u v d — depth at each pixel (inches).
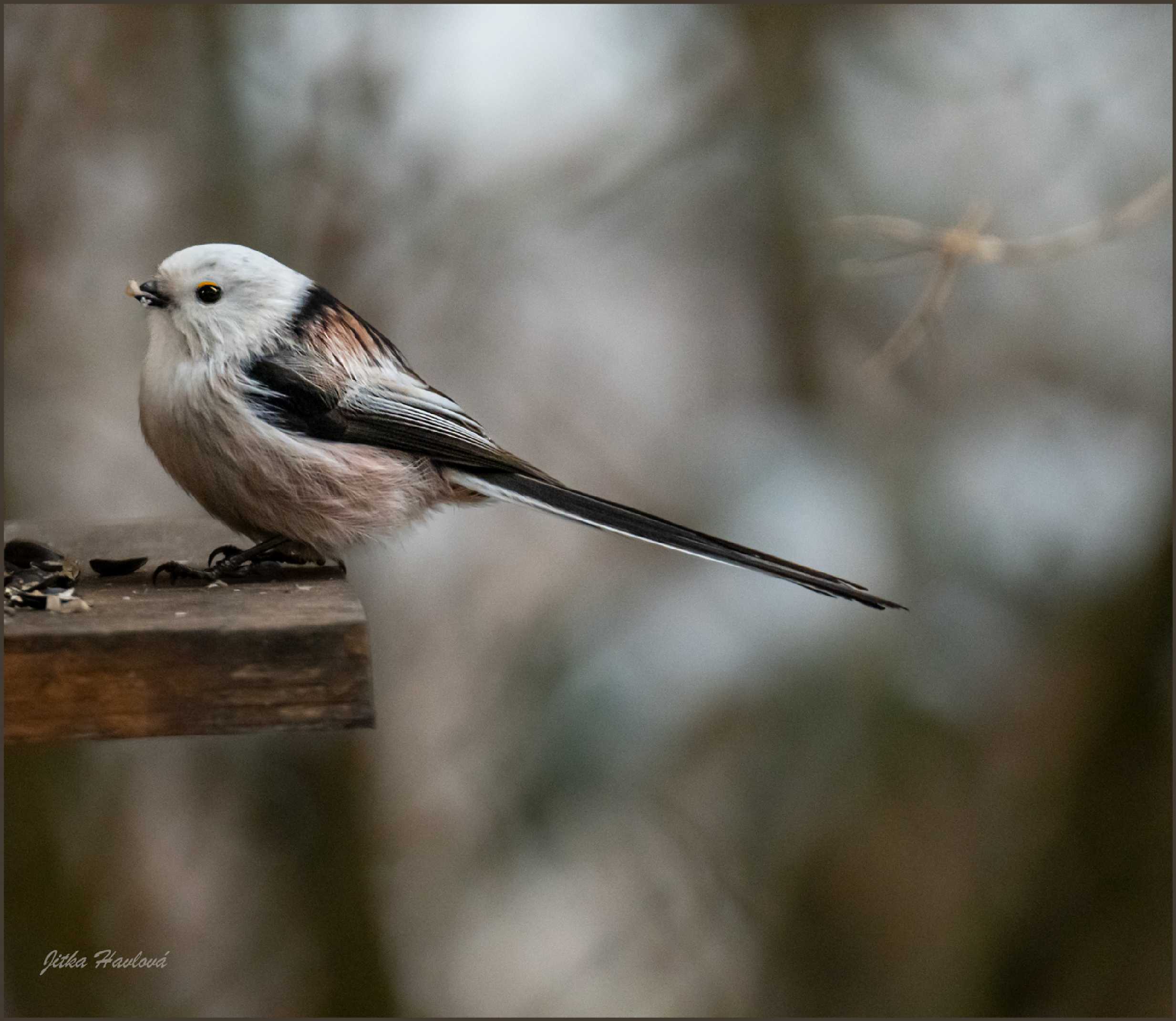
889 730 398.9
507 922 494.9
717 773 417.4
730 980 465.1
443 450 325.1
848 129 513.3
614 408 546.9
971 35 523.8
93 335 497.7
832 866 422.9
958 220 509.7
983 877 435.8
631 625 415.8
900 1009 432.1
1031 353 517.3
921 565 420.8
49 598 257.4
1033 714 442.9
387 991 451.8
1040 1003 438.0
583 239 546.9
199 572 296.5
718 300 546.6
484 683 481.7
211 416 308.3
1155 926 437.1
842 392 507.2
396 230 498.6
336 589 283.0
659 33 530.9
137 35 475.2
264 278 318.3
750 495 423.2
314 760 453.7
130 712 231.3
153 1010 448.1
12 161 465.7
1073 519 445.4
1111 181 522.9
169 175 478.0
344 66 489.4
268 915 456.1
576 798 408.5
